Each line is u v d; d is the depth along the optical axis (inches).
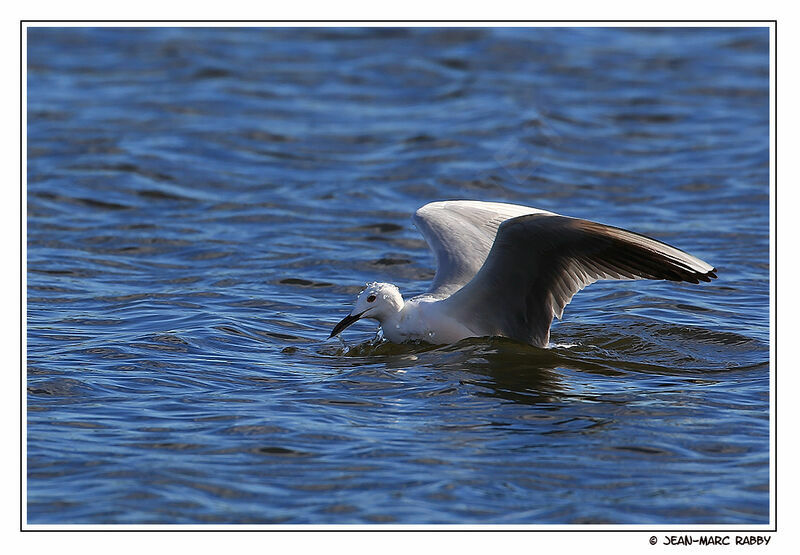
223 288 618.5
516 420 419.8
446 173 840.9
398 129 949.2
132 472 370.9
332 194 803.4
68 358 490.0
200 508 347.3
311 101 1021.2
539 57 1130.0
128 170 844.0
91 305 583.5
